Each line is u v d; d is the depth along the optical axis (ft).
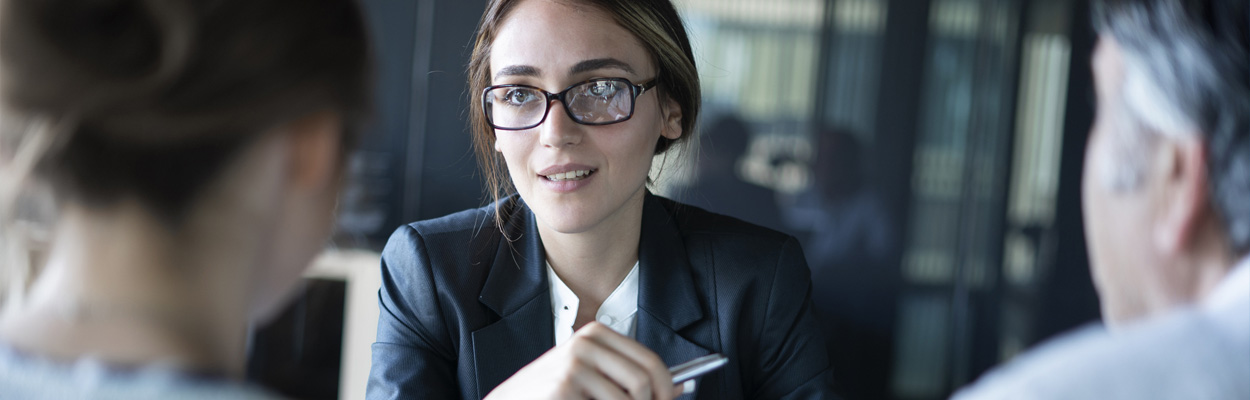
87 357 1.23
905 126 10.25
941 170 10.30
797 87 10.22
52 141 1.22
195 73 1.23
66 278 1.29
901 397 10.58
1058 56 10.11
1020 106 10.18
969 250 10.38
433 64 9.83
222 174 1.30
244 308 1.41
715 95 10.21
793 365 3.71
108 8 1.23
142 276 1.29
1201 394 1.33
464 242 3.70
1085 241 10.31
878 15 10.14
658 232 3.74
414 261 3.63
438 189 9.88
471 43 4.95
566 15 3.24
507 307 3.59
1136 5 1.49
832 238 10.39
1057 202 10.28
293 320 6.84
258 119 1.28
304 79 1.31
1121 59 1.52
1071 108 10.14
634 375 2.44
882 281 10.43
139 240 1.29
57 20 1.22
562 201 3.32
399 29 9.78
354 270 6.97
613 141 3.28
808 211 10.34
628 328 3.72
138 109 1.21
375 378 3.55
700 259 3.76
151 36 1.24
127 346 1.25
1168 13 1.45
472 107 3.84
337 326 6.91
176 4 1.22
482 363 3.54
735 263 3.72
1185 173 1.48
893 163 10.29
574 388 2.44
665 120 3.67
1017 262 10.40
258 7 1.28
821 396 3.63
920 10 10.10
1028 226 10.35
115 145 1.23
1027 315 10.45
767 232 3.92
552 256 3.66
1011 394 1.45
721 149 10.23
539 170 3.30
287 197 1.43
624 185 3.36
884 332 10.49
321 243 1.54
